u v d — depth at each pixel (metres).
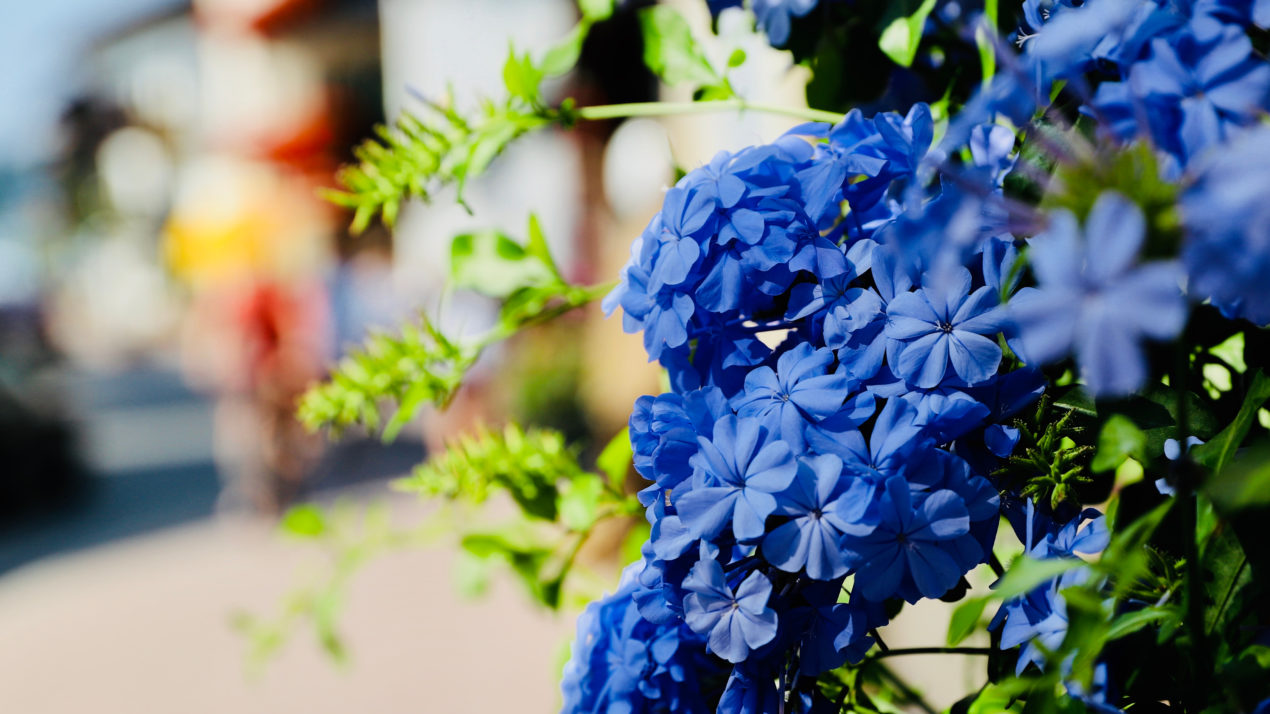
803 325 0.43
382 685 2.07
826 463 0.39
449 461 0.56
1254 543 0.38
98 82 12.94
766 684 0.41
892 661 0.56
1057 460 0.40
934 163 0.37
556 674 0.58
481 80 3.94
